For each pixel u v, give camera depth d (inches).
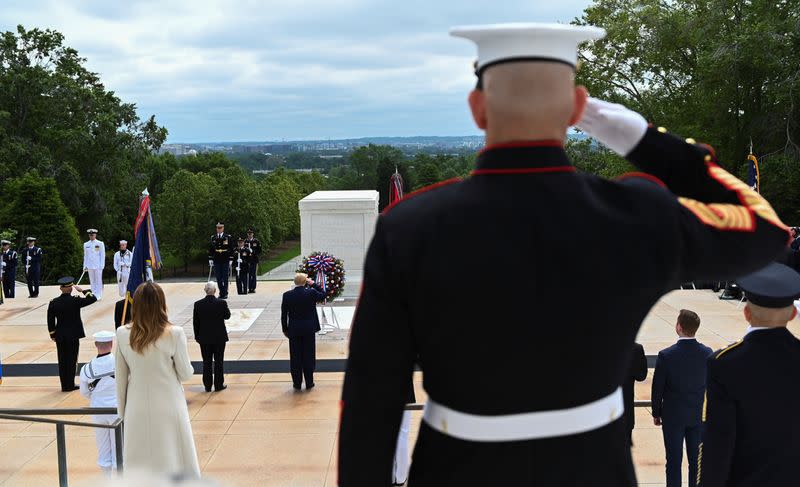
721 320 668.1
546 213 54.7
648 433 377.4
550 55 55.0
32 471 341.7
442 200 56.6
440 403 57.4
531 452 54.6
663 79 1327.5
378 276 55.8
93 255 832.3
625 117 64.4
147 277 414.3
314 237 789.9
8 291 868.6
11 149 1731.1
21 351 595.5
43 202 1571.1
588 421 55.5
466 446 55.2
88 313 756.0
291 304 468.1
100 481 38.5
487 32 54.8
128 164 2055.9
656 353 557.9
